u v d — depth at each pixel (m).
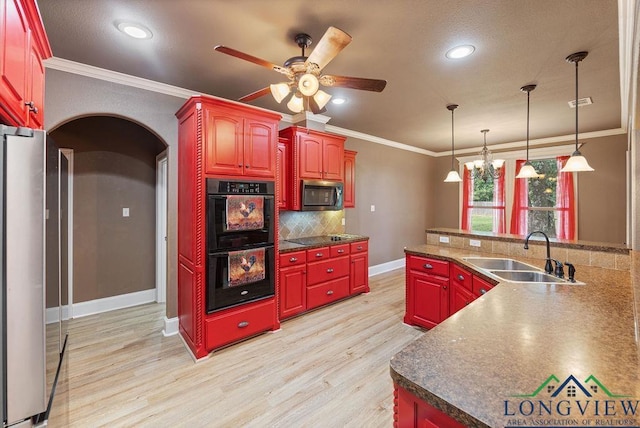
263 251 2.99
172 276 3.08
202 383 2.24
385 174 5.82
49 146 1.49
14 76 1.30
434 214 7.09
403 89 3.15
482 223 6.27
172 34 2.12
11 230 1.19
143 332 3.11
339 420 1.88
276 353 2.68
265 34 2.13
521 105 3.66
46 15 1.88
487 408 0.73
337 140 4.24
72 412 1.93
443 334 1.15
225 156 2.73
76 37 2.14
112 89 2.74
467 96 3.36
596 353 0.99
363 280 4.36
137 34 2.11
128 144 3.81
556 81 2.94
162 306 3.86
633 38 1.82
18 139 1.20
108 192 3.67
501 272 2.29
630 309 1.42
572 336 1.12
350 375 2.35
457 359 0.96
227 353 2.69
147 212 3.96
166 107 3.05
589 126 4.59
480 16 1.93
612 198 4.77
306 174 3.88
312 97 2.28
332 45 1.72
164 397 2.08
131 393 2.12
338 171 4.26
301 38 2.14
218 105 2.68
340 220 4.91
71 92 2.55
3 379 1.19
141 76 2.80
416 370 0.90
